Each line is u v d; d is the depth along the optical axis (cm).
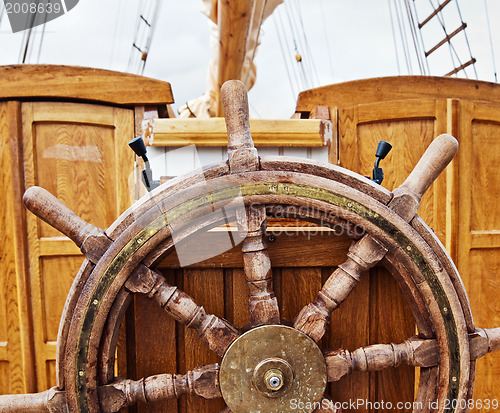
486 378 172
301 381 71
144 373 81
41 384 161
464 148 161
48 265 158
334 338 84
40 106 153
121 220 72
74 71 152
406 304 85
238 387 71
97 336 69
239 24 130
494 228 167
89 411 69
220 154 147
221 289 82
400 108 161
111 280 69
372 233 71
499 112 162
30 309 158
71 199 156
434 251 74
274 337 70
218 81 154
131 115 157
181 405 83
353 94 161
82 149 156
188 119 145
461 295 75
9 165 153
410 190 74
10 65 149
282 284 83
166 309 72
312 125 148
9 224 156
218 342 71
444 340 73
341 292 73
